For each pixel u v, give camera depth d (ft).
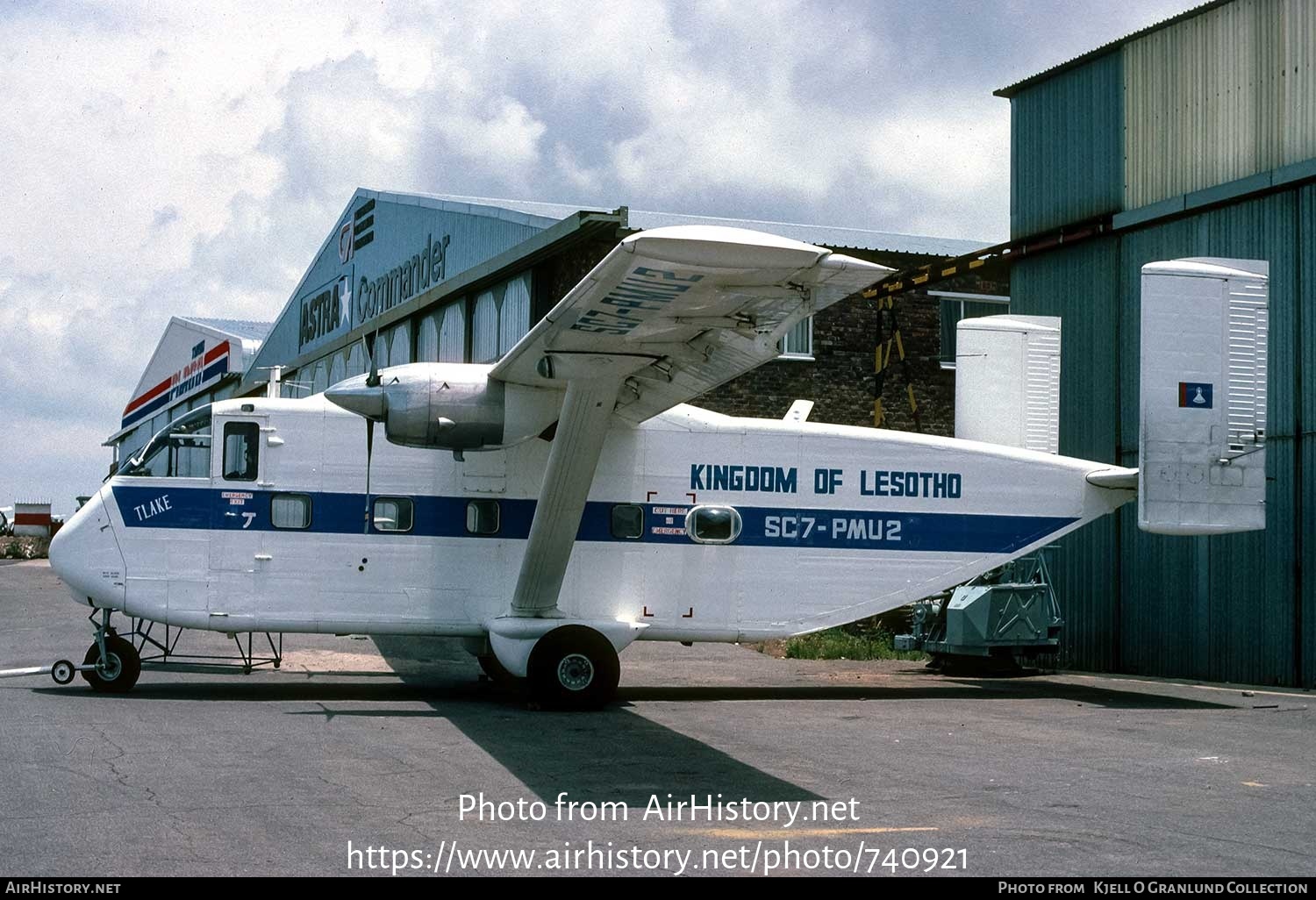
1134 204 58.59
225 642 62.18
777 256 25.52
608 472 45.01
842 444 46.96
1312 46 50.29
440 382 40.16
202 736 32.45
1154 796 26.63
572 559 44.55
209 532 42.70
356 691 44.55
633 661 59.36
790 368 72.69
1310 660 49.93
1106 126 60.39
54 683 44.37
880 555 46.96
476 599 43.93
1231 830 23.29
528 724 36.65
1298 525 50.67
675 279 27.22
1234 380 45.78
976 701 45.55
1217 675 53.98
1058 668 62.13
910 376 76.07
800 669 57.93
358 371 103.60
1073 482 48.80
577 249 67.05
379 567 43.45
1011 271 66.44
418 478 43.88
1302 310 50.65
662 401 40.47
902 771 29.22
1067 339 62.49
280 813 23.32
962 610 55.77
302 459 43.34
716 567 45.60
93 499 42.68
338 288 112.68
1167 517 44.86
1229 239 53.93
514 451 44.47
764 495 46.16
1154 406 44.96
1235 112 53.67
